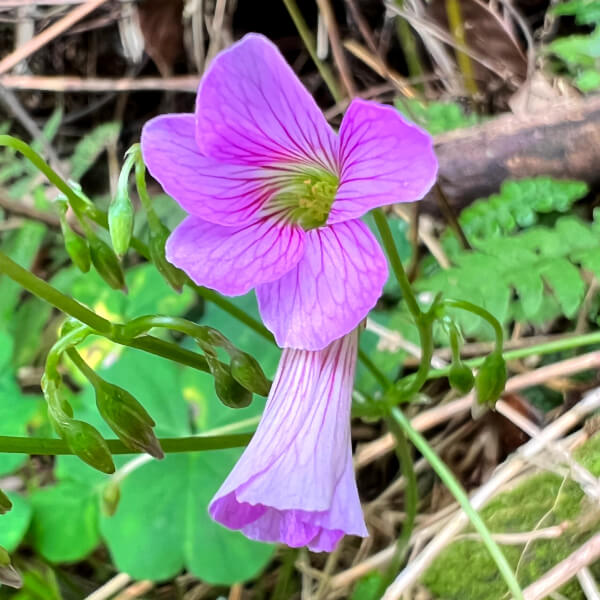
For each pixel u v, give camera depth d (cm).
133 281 7
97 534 6
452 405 7
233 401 5
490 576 6
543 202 7
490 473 7
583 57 8
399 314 7
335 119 9
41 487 7
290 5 8
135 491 6
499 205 7
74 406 7
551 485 6
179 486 6
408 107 8
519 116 7
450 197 7
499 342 5
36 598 6
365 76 10
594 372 7
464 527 6
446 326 5
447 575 6
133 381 6
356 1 10
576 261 6
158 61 10
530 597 5
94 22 10
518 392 7
